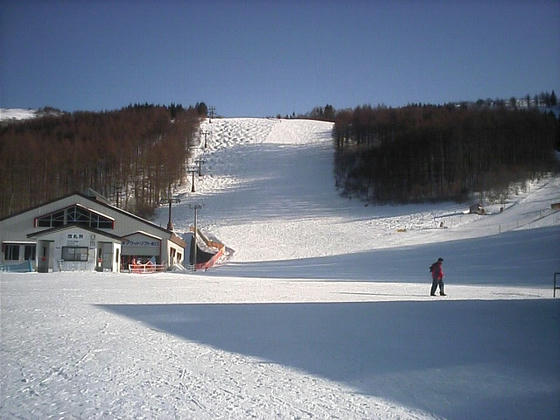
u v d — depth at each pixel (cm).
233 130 15138
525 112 12169
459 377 676
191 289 2172
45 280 2586
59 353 817
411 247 5694
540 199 8025
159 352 832
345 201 9500
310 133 14912
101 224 5206
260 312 1357
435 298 1881
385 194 9694
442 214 8038
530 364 746
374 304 1582
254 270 4538
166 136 13575
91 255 4031
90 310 1345
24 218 5128
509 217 7119
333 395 598
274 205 9138
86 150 10944
